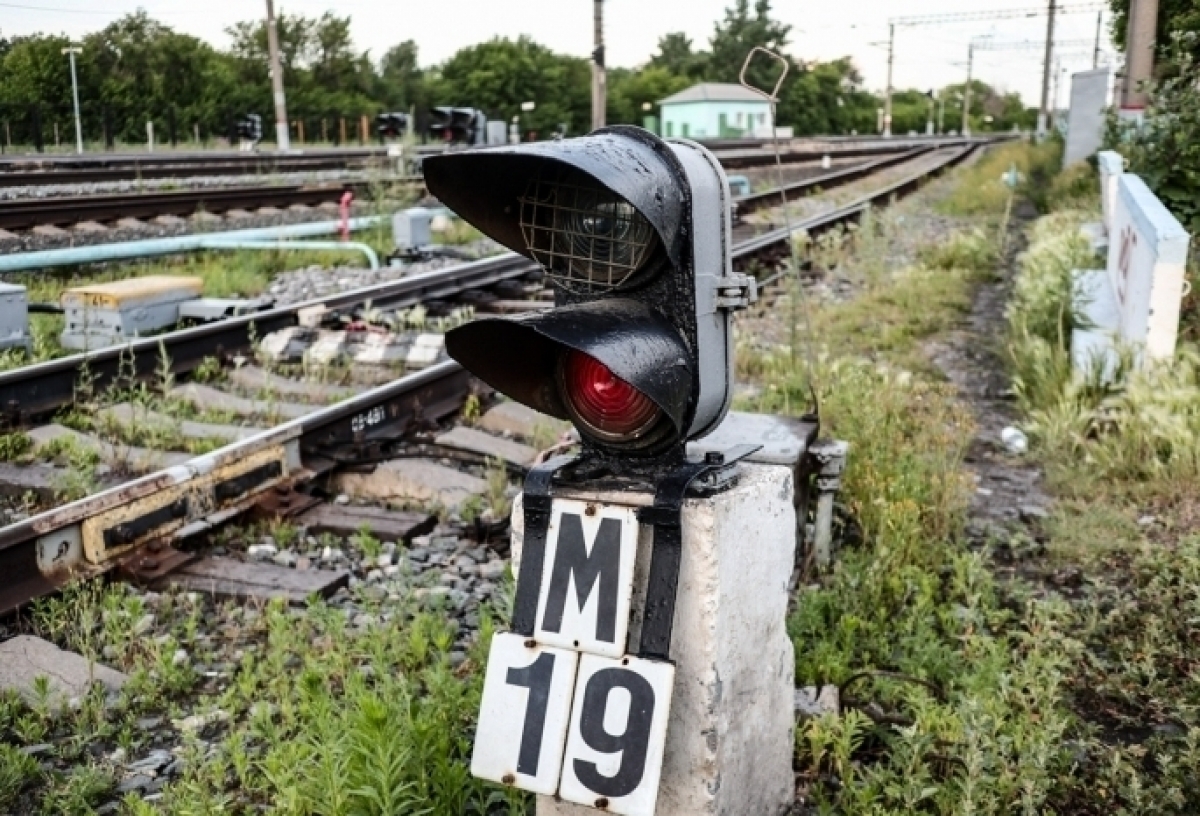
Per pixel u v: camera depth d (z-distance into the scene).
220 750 3.49
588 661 2.53
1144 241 7.76
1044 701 3.66
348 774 2.94
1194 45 11.88
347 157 29.19
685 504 2.55
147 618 4.31
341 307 9.84
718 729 2.64
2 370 7.89
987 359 9.43
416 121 71.38
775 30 112.94
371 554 5.06
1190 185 10.73
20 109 49.25
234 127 53.09
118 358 7.76
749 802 2.93
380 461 6.06
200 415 7.23
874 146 54.25
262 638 4.30
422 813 2.89
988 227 17.94
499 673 2.59
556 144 2.51
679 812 2.70
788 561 2.97
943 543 5.10
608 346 2.43
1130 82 15.60
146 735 3.63
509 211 2.78
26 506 5.74
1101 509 5.68
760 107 88.88
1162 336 7.32
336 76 71.69
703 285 2.62
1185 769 3.36
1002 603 4.79
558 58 79.62
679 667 2.62
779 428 4.71
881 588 4.48
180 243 12.95
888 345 9.76
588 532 2.57
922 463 5.63
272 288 12.30
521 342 2.78
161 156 29.83
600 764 2.47
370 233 16.16
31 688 3.83
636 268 2.58
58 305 9.88
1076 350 8.01
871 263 13.29
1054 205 18.77
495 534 5.34
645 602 2.56
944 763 3.38
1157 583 4.66
